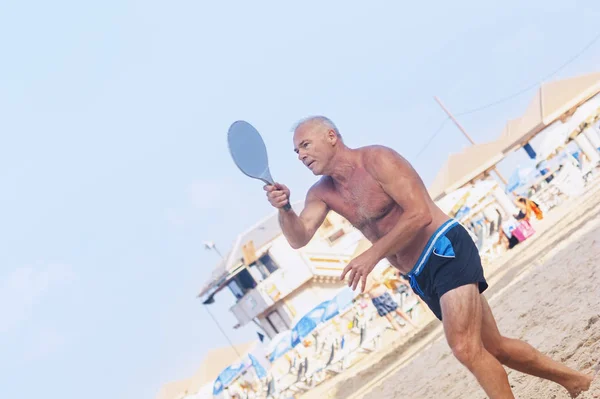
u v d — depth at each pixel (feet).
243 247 125.80
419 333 53.26
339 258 126.72
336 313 64.23
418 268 14.28
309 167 15.10
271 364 73.72
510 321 26.48
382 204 14.58
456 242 13.85
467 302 13.65
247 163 15.16
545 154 78.84
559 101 100.42
